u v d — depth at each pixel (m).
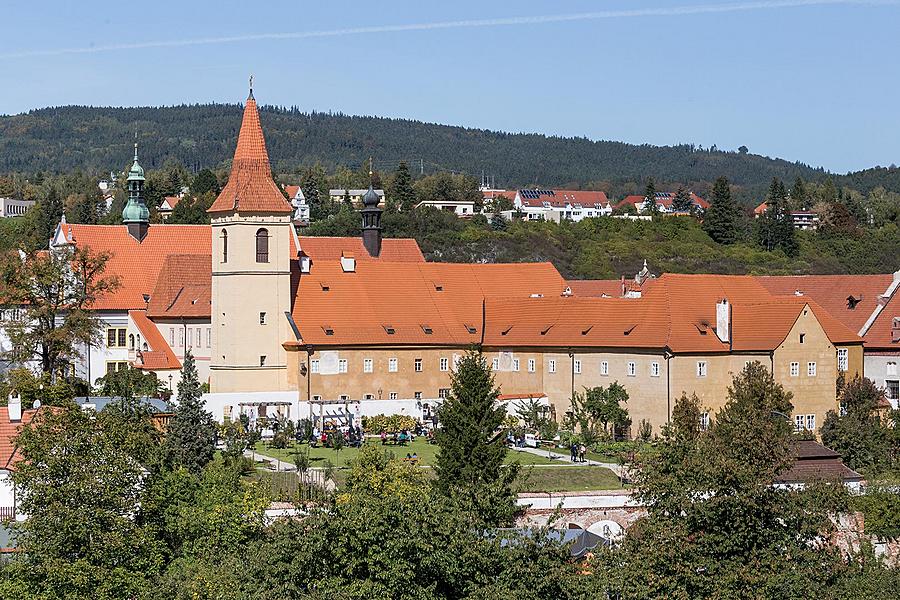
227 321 172.12
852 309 192.25
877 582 89.50
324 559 82.00
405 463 130.00
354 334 175.50
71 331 174.00
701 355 164.75
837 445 149.88
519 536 86.38
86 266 179.88
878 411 166.00
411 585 80.44
